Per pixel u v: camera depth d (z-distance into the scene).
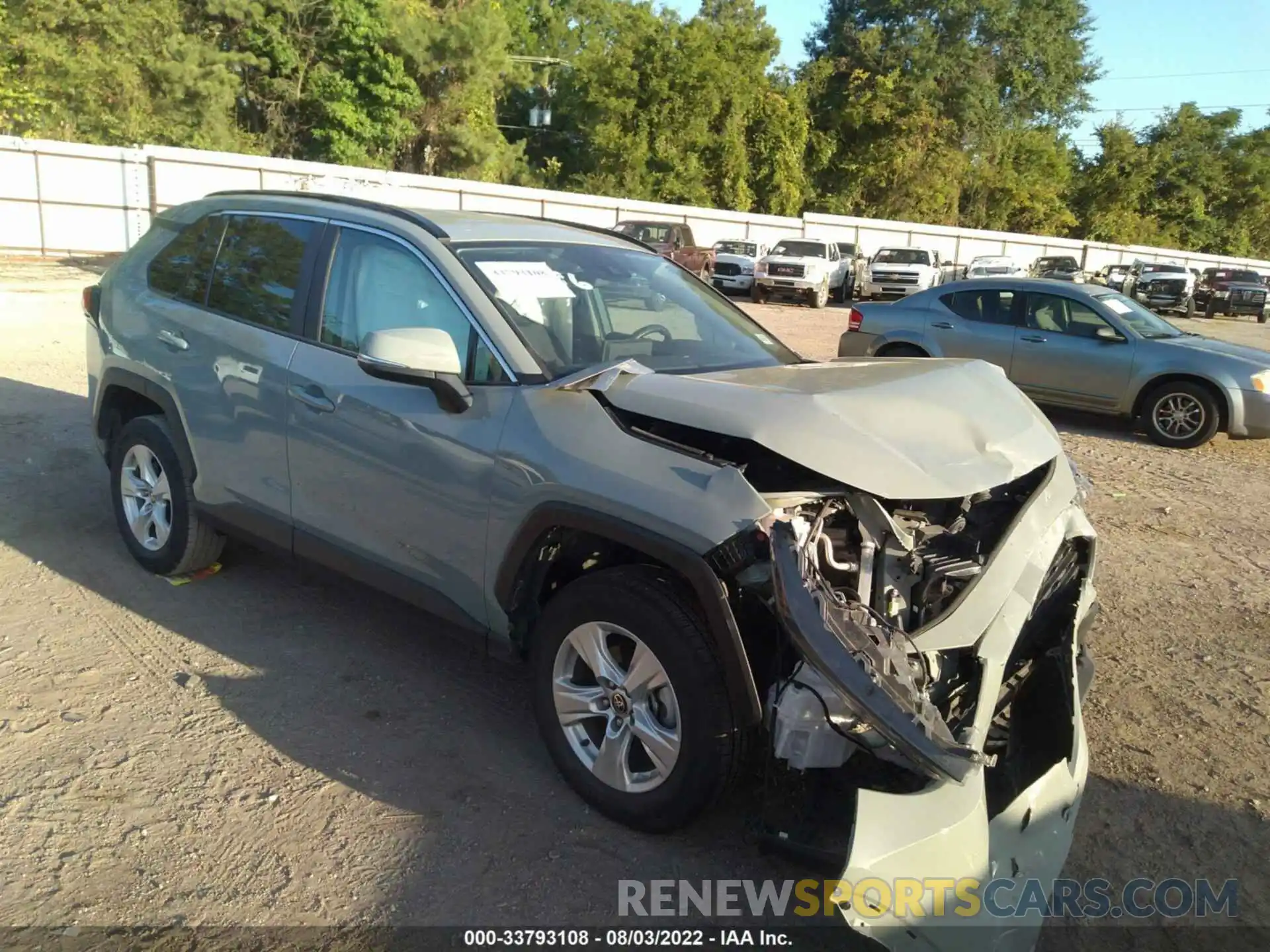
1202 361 9.66
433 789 3.26
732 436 2.88
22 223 25.02
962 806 2.47
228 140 35.59
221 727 3.56
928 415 3.16
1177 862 3.13
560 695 3.19
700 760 2.80
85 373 9.50
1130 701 4.19
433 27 40.31
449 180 30.47
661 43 42.94
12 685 3.76
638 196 43.53
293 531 4.07
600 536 2.99
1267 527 6.96
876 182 49.88
